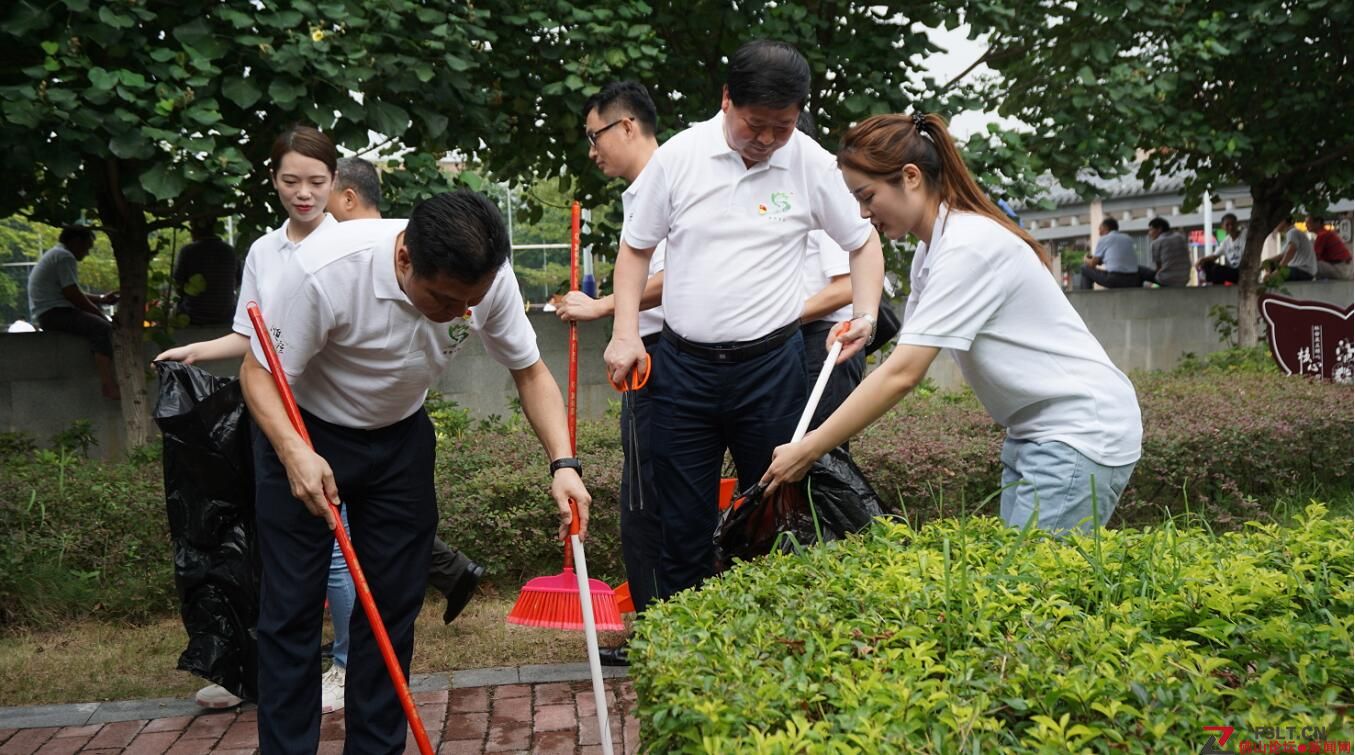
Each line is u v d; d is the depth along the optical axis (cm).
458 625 466
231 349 386
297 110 583
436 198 262
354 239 283
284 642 298
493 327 300
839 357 342
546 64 686
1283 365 797
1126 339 1002
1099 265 1272
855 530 309
